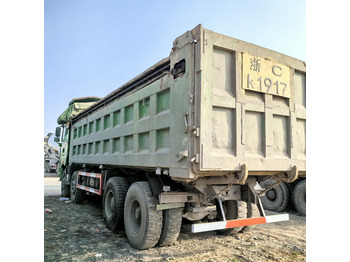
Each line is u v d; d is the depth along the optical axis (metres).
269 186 3.77
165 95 3.55
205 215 3.92
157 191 3.63
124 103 4.63
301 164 3.57
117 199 4.47
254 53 3.29
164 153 3.35
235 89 3.09
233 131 3.06
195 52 2.96
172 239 3.63
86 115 7.01
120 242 4.07
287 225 5.34
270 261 3.33
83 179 6.94
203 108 2.82
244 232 4.60
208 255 3.48
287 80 3.55
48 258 3.42
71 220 5.49
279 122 3.49
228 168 2.93
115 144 5.02
